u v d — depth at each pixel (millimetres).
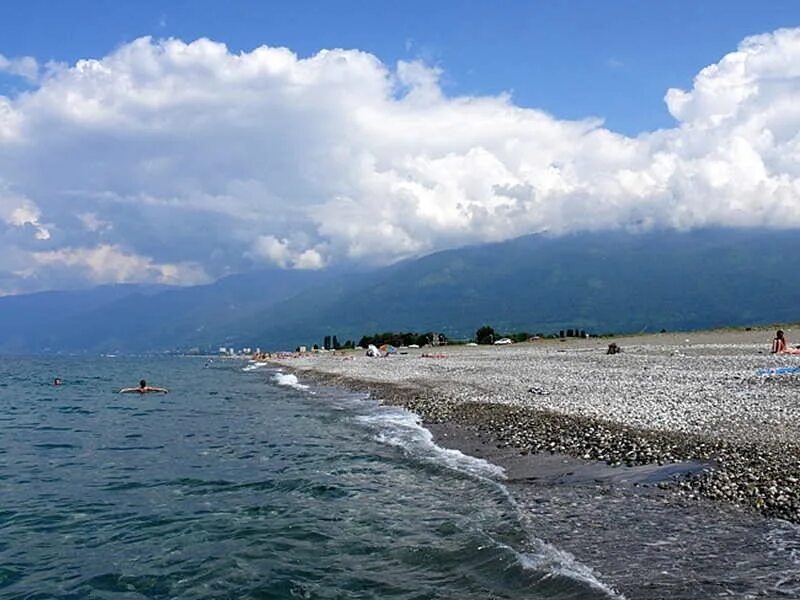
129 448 26500
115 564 12641
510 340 136000
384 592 10789
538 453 20016
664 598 9359
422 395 38750
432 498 16500
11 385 72812
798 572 10000
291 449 25188
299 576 11703
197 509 16531
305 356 159000
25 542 14031
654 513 13242
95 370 123250
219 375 96875
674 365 44750
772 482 14109
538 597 9961
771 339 73500
